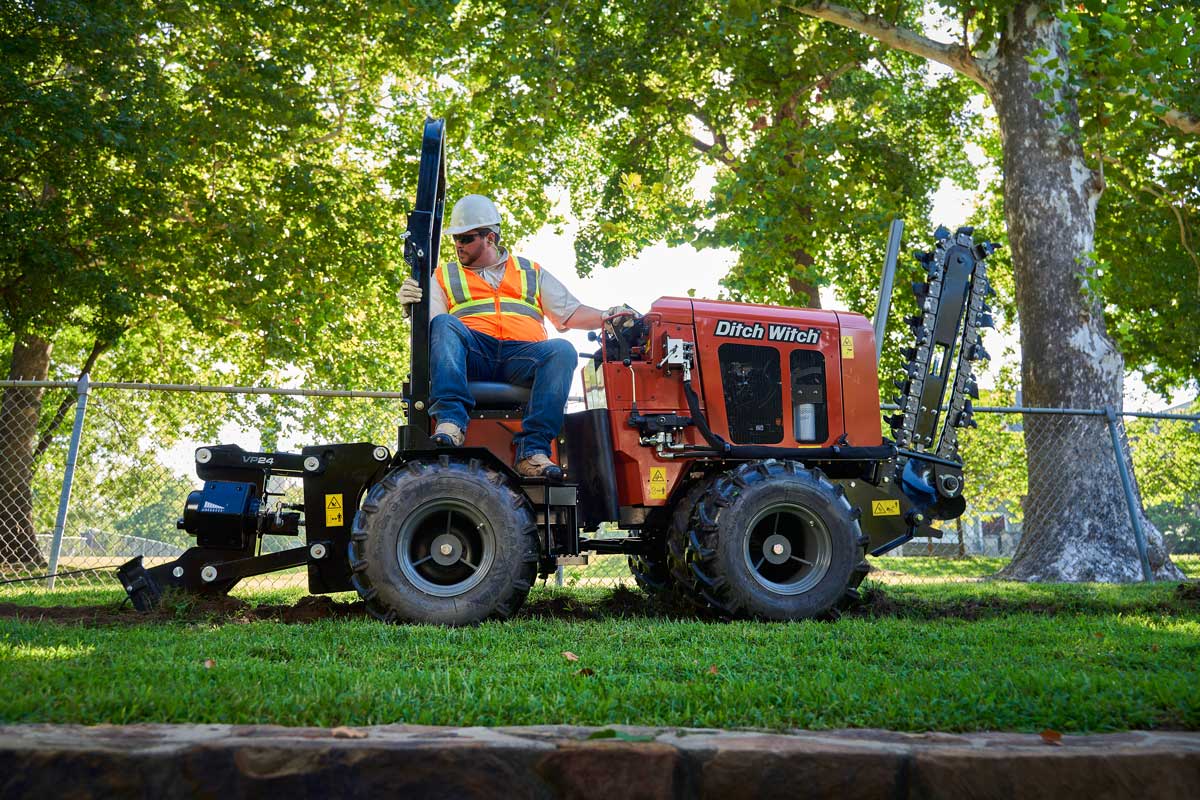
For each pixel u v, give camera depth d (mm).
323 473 4980
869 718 2166
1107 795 1810
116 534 7750
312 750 1752
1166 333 16703
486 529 4637
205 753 1739
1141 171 15648
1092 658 3305
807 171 12828
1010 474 25891
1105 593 6527
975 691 2492
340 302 17109
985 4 10859
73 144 12742
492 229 5266
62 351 20891
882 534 5570
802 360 5531
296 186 15797
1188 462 17984
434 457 4812
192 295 16094
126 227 13883
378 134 18375
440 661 3150
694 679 2799
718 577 4941
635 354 5332
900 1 12117
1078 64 9430
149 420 8031
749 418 5414
